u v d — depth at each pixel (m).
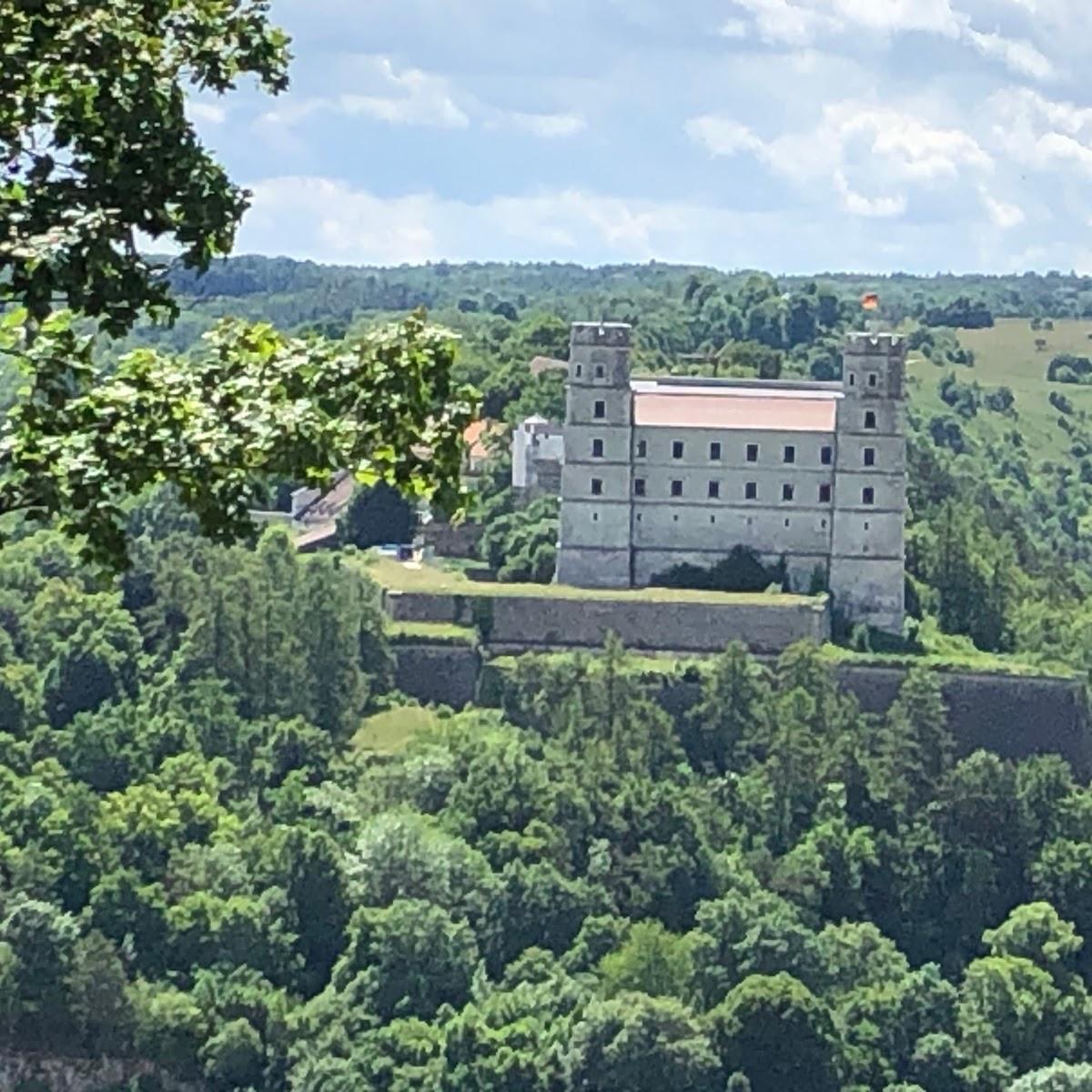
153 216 69.75
